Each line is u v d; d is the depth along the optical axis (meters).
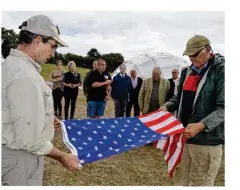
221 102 2.71
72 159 2.27
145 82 6.07
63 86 7.45
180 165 3.23
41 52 2.13
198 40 2.77
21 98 1.90
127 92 7.15
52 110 2.16
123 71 7.09
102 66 6.64
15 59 2.04
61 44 2.21
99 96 6.70
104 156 2.63
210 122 2.69
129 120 3.17
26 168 2.11
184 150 3.18
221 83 2.73
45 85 2.09
